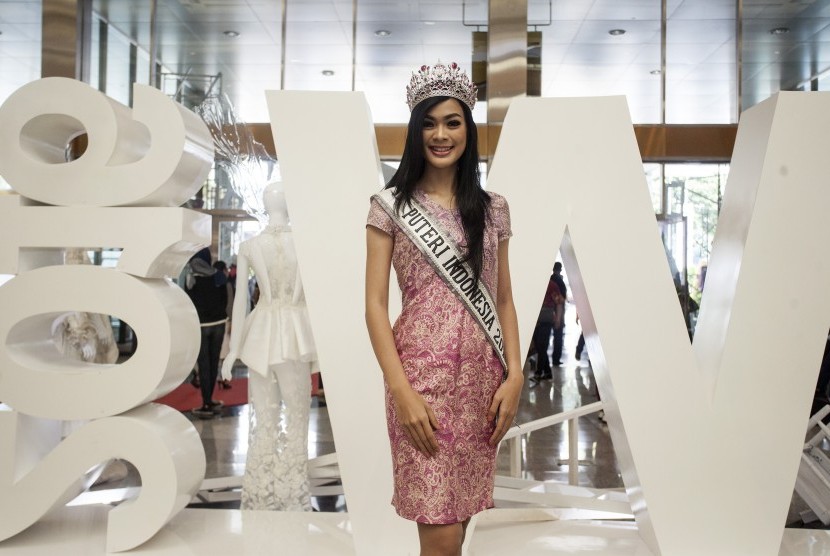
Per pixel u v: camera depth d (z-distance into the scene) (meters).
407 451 1.67
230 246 6.81
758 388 2.63
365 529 2.64
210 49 7.12
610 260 2.70
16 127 2.68
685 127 6.95
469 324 1.72
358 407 2.69
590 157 2.74
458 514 1.65
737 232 2.74
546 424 3.55
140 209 2.66
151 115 2.65
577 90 6.99
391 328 1.80
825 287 2.62
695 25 6.98
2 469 2.64
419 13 7.04
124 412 2.67
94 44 7.11
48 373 2.63
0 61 7.18
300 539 2.77
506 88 6.58
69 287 2.63
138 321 2.62
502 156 2.75
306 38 7.11
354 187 2.75
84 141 6.34
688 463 2.62
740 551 2.60
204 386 5.89
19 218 2.68
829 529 3.24
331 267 2.73
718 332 2.75
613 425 2.83
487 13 6.96
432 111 1.72
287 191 2.75
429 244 1.71
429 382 1.68
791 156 2.62
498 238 1.81
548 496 3.23
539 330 6.84
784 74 6.99
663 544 2.60
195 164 2.82
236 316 3.51
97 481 3.97
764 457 2.62
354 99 2.76
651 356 2.66
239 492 3.86
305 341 3.47
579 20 6.96
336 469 3.89
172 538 2.75
